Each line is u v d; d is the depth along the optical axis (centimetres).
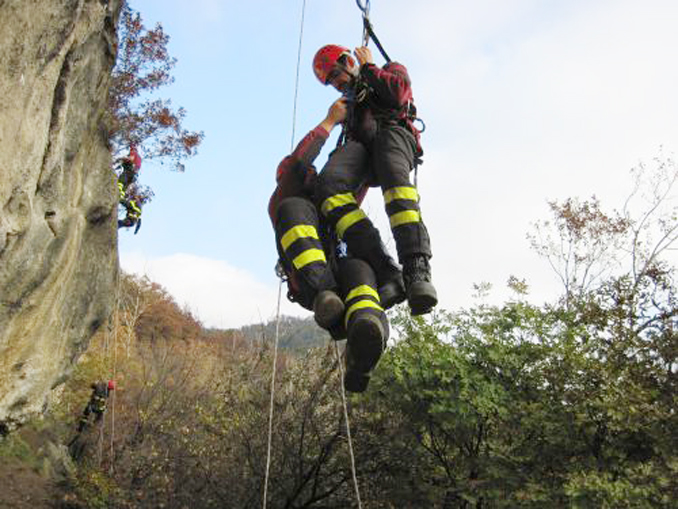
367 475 1146
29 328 906
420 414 1098
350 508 1133
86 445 1345
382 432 1125
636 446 938
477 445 1086
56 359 1049
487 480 984
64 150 861
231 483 1191
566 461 958
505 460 1002
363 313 299
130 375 1614
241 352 1434
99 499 1116
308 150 347
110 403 1479
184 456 1232
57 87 741
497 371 1080
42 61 676
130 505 1141
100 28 822
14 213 711
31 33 642
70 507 1077
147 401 1378
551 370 1007
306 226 329
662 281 1030
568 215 1970
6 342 881
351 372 326
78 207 991
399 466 1128
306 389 1195
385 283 334
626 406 890
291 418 1193
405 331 1115
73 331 1091
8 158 661
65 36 698
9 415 964
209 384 1434
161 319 2809
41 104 693
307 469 1169
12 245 740
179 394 1406
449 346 1070
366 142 366
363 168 363
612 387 930
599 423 948
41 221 802
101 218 1092
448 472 1085
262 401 1212
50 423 1268
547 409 991
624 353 993
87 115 915
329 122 357
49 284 891
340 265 328
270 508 1160
